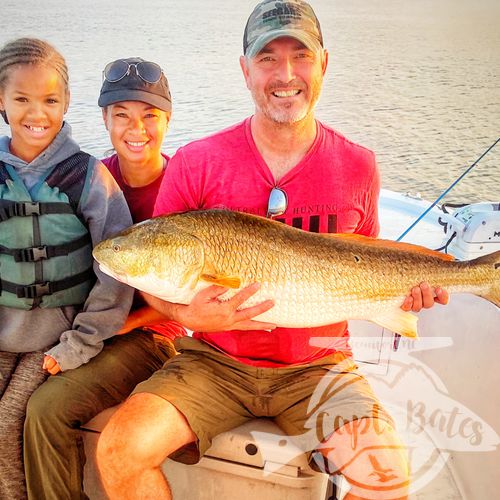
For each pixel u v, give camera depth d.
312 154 2.52
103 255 2.32
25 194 2.46
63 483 2.39
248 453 2.32
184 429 2.26
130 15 25.05
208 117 10.99
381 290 2.37
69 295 2.57
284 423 2.41
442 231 4.00
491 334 2.72
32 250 2.45
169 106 3.16
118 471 2.12
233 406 2.42
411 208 4.39
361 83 15.45
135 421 2.16
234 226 2.25
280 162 2.52
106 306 2.57
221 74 14.75
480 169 9.00
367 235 2.71
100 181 2.61
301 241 2.30
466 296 3.01
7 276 2.47
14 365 2.58
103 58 15.63
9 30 19.30
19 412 2.43
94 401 2.45
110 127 3.12
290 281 2.28
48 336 2.59
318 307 2.33
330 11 30.06
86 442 2.51
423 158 9.57
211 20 24.38
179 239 2.24
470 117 12.41
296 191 2.52
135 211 3.24
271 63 2.43
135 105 3.02
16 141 2.54
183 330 3.19
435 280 2.41
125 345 2.71
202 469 2.39
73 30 20.25
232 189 2.53
